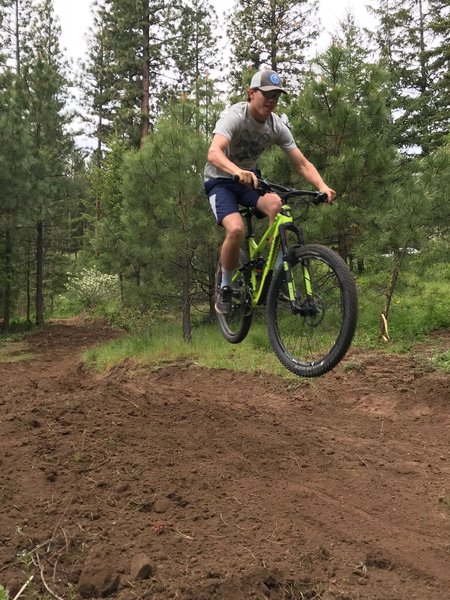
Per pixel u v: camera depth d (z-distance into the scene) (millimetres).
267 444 5156
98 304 25453
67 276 25750
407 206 9766
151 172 11484
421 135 28141
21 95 20641
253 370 9086
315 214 10727
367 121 11195
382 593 2953
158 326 13922
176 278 12562
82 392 6566
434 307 11375
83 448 4387
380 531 3711
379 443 5887
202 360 10180
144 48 30094
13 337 19438
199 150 11469
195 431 5246
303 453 5133
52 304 28031
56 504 3529
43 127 21203
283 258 4070
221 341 11352
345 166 10438
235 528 3473
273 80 4176
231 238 4375
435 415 6844
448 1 28766
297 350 4277
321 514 3855
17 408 5734
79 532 3219
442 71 29359
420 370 8234
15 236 20984
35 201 18750
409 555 3424
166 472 4164
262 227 5336
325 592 2898
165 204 11219
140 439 4812
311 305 3875
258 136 4387
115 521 3406
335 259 3758
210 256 12359
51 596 2695
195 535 3348
